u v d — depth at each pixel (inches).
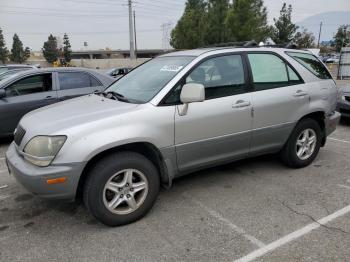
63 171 119.5
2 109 251.0
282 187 167.9
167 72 153.1
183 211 145.3
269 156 212.8
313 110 185.0
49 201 157.4
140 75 168.9
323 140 200.7
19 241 125.8
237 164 200.1
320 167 195.3
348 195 158.2
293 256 113.5
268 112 167.8
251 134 164.9
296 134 183.0
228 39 1091.3
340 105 311.6
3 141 276.5
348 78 775.1
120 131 127.3
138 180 136.9
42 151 121.2
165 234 128.1
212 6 1202.6
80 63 2261.3
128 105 139.0
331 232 126.9
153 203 141.4
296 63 184.2
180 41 1441.9
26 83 264.8
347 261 110.3
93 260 114.0
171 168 144.0
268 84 170.2
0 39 2290.8
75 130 122.6
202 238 125.0
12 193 167.8
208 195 160.2
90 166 129.3
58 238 127.3
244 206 148.8
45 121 133.0
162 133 136.9
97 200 126.5
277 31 1190.9
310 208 145.9
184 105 141.8
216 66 155.6
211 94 151.6
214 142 152.9
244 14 1060.5
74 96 277.4
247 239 123.8
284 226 131.9
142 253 117.0
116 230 131.7
